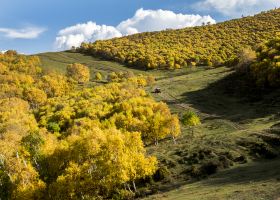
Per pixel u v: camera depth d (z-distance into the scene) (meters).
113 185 62.22
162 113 113.31
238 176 56.19
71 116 133.50
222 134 86.19
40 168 70.06
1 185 62.72
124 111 116.94
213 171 64.00
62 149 69.12
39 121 135.88
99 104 138.12
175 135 93.88
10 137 104.12
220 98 135.50
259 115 103.94
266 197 39.59
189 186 58.16
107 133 70.19
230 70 178.12
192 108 128.62
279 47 149.38
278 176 48.34
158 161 73.12
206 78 170.25
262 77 132.75
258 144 71.06
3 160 66.44
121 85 170.50
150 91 164.12
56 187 59.84
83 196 61.16
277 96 119.38
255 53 160.50
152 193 60.50
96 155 64.31
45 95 197.75
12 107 166.88
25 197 58.84
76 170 61.78
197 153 72.12
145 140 97.25
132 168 62.31
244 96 130.88
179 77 199.62
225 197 43.66
